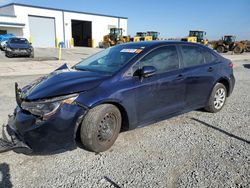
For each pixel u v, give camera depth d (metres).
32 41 37.25
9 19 34.41
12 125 3.25
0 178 2.77
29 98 3.09
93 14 43.75
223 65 5.11
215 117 4.87
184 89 4.24
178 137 3.89
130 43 4.43
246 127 4.35
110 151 3.41
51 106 2.95
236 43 32.59
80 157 3.25
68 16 40.38
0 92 6.80
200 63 4.64
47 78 3.62
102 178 2.79
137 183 2.70
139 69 3.65
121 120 3.55
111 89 3.30
